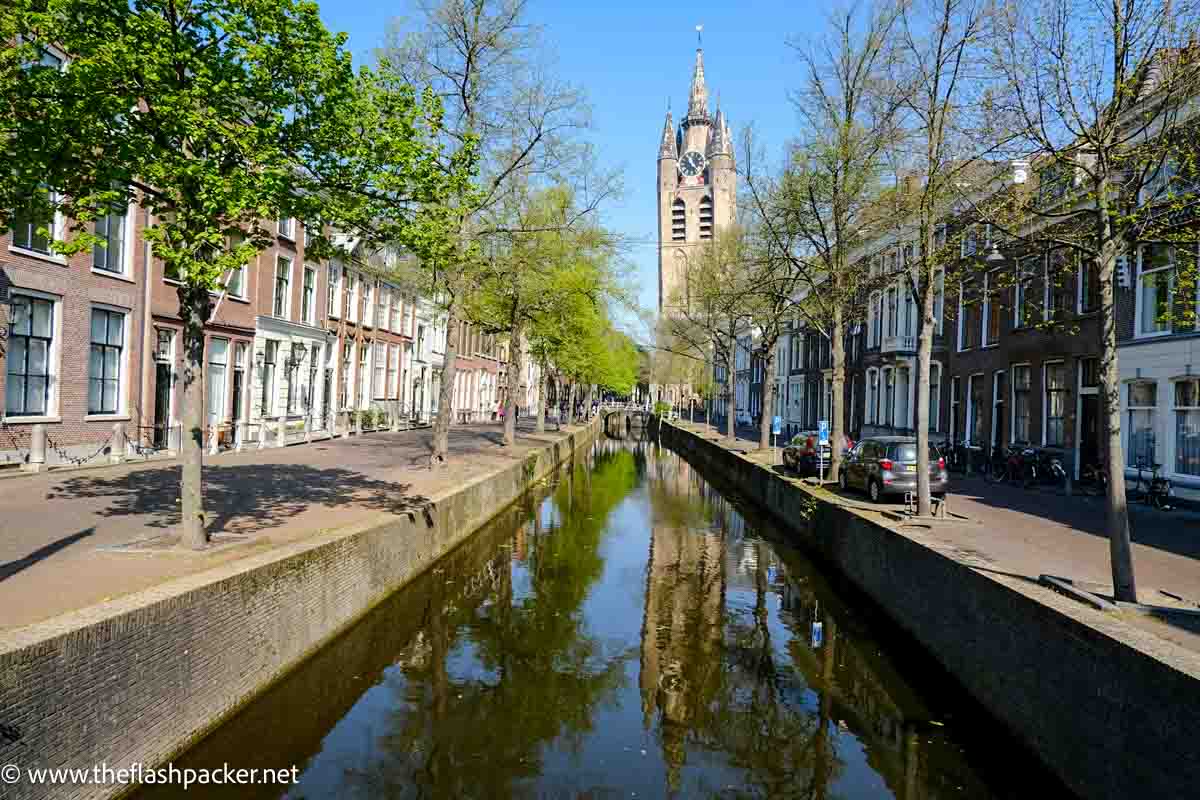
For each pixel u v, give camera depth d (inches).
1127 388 633.0
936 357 1017.5
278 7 280.5
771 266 751.1
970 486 737.0
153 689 211.5
